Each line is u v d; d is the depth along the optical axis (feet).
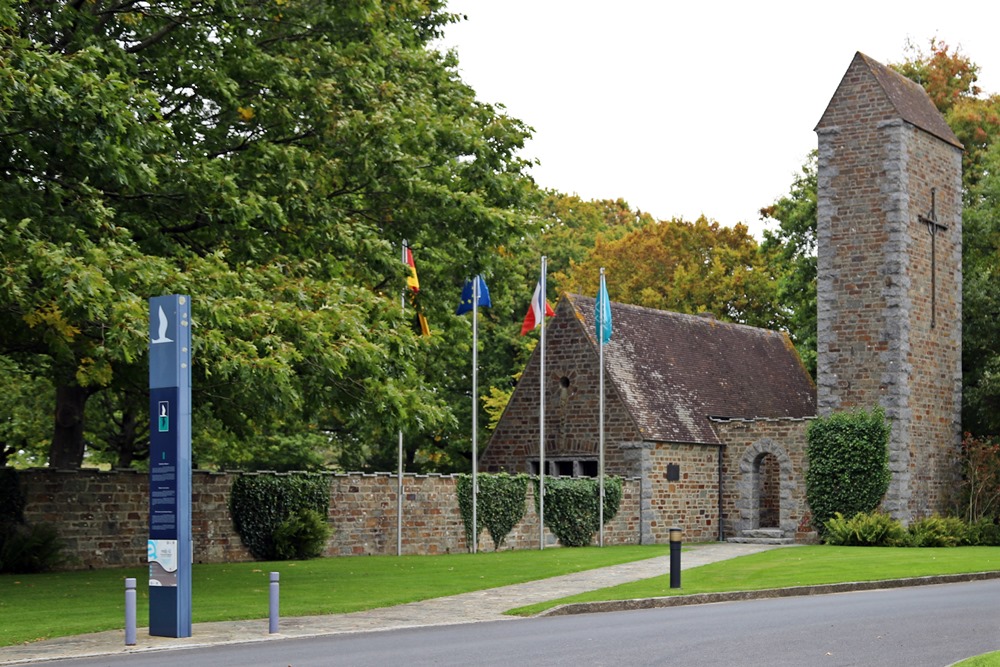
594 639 59.57
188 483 60.95
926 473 147.64
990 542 145.48
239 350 77.20
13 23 72.33
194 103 95.35
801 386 183.73
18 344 87.35
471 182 108.06
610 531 144.66
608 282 232.94
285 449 184.03
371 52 98.99
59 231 75.82
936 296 151.74
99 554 102.27
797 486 151.74
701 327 176.14
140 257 76.23
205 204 87.10
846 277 147.84
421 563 109.19
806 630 63.52
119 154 75.41
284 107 91.20
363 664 50.88
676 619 69.82
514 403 158.51
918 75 199.82
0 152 77.51
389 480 123.95
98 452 177.88
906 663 52.06
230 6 86.38
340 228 92.02
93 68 77.15
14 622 65.72
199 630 63.62
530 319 136.26
